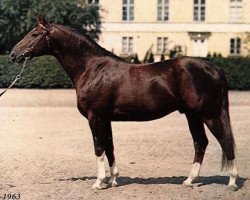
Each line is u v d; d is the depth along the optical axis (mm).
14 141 16078
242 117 23031
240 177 10961
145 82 9547
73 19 50031
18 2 47281
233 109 26750
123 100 9594
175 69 9484
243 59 44062
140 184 10273
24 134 17641
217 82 9398
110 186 10031
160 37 66438
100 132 9766
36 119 21984
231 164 9422
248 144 15633
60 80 43219
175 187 9969
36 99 31922
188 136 17344
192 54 66125
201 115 9461
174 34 66250
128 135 17547
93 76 9766
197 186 10000
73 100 31516
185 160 13102
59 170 11719
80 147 14977
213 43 65875
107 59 9852
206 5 65750
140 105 9555
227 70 43969
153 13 66312
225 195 9336
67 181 10547
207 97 9336
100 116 9758
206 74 9383
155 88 9508
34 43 9891
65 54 9938
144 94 9516
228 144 9375
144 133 18078
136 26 66375
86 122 21156
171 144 15617
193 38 66062
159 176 11133
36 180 10664
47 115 23531
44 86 43375
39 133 17922
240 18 65562
